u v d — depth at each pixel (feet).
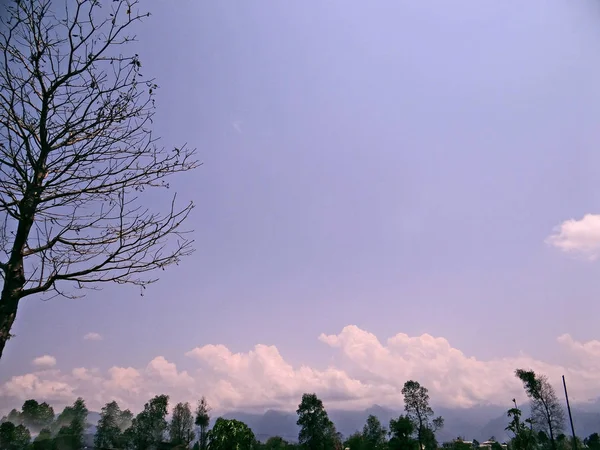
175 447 320.91
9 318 23.00
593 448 263.08
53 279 25.34
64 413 385.29
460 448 299.38
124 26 26.61
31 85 25.40
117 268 26.07
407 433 259.39
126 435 357.82
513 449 185.68
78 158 25.54
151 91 28.17
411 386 294.05
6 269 23.52
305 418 293.64
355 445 307.58
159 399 360.48
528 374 222.69
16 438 296.30
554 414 215.10
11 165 24.30
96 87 26.14
